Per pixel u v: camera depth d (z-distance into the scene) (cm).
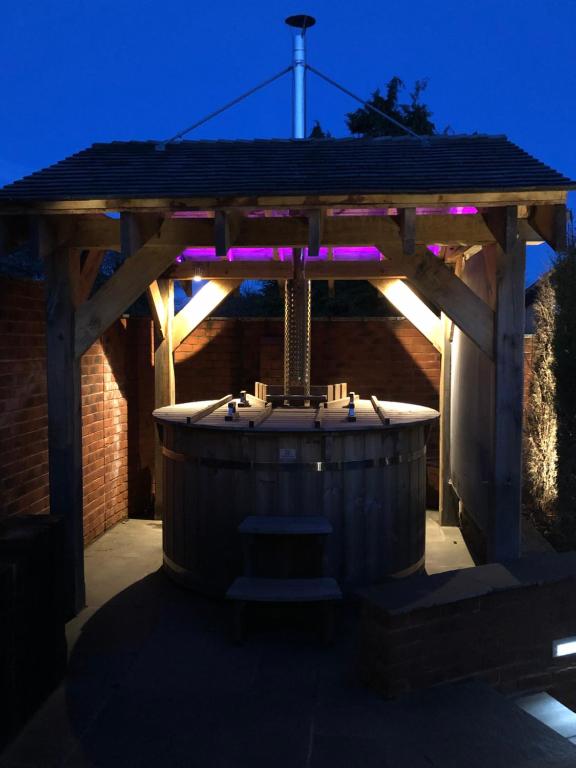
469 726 336
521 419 474
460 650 380
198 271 730
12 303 522
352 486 492
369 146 513
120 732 334
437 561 598
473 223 473
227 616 479
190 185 432
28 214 428
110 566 587
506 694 397
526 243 473
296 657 415
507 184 410
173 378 759
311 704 358
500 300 470
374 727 335
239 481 489
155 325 736
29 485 551
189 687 378
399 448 513
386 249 478
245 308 1570
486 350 476
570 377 641
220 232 424
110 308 482
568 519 646
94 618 476
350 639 440
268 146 526
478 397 582
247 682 384
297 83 583
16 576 331
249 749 317
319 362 841
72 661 411
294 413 553
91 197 418
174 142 547
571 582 416
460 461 675
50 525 379
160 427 554
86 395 643
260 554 483
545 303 723
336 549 489
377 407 567
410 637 363
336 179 435
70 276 479
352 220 480
